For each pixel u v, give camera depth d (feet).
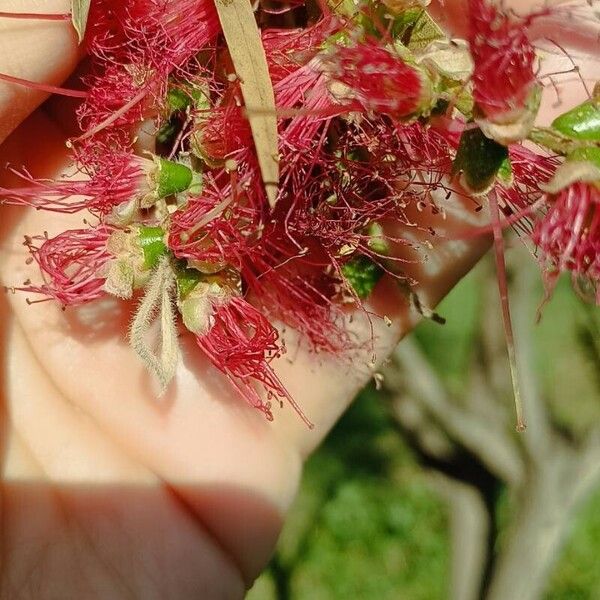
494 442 1.02
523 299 1.01
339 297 0.57
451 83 0.43
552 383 1.25
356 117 0.47
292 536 1.64
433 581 1.63
